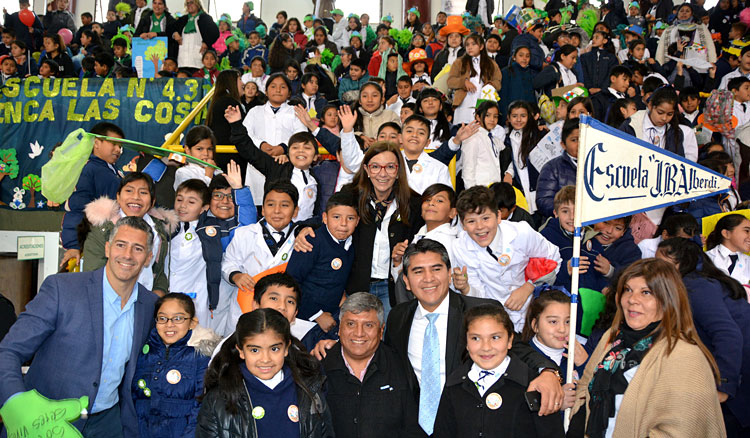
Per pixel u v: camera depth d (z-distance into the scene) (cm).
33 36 1361
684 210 525
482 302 350
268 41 1494
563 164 533
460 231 422
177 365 337
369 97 663
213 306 436
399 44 1319
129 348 334
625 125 632
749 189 709
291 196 436
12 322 416
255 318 300
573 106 619
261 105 645
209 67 1095
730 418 357
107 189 475
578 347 351
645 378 280
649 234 471
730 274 414
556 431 299
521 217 466
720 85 956
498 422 298
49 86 746
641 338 293
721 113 745
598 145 328
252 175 583
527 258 403
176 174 505
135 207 406
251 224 444
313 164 545
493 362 304
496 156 602
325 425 315
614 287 358
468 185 579
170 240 429
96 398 326
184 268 433
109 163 487
